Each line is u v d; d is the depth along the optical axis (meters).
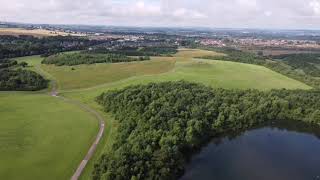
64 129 123.44
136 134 107.19
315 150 119.81
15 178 89.06
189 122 119.88
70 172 92.75
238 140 126.38
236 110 140.75
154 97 138.88
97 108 149.75
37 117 136.62
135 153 94.81
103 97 154.88
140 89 150.50
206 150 116.12
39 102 158.75
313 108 151.38
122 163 88.81
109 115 140.00
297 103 153.62
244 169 102.94
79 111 145.50
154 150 99.31
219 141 124.56
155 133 106.12
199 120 124.44
